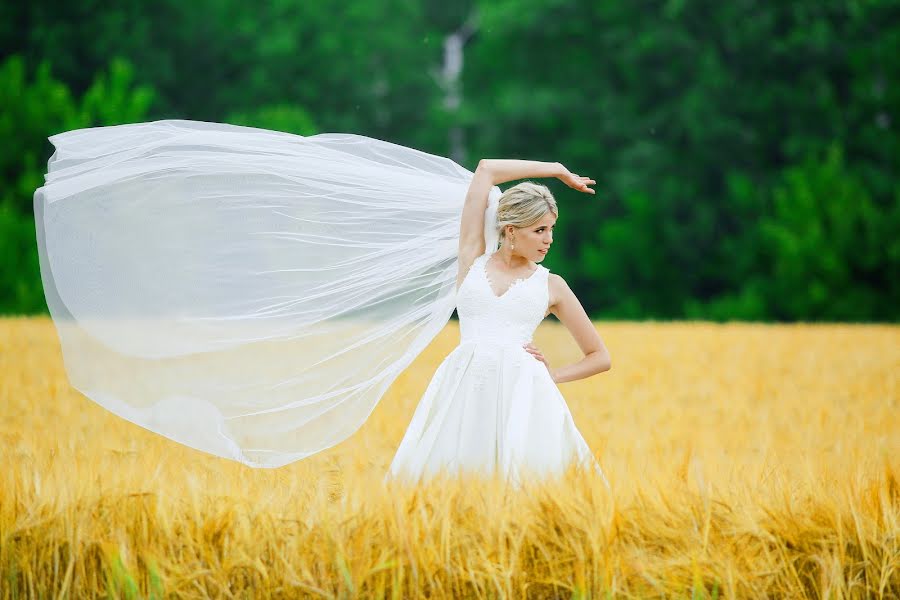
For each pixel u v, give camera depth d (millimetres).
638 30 59625
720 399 16453
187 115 60812
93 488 7555
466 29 73750
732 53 57469
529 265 9031
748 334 30000
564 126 60125
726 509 7316
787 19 56938
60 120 48969
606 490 7344
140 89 51625
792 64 56375
